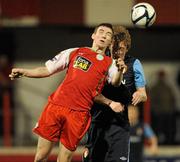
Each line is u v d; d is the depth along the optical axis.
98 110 28.80
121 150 28.69
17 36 62.25
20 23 58.00
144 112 52.75
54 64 27.98
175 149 52.59
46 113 27.59
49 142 27.52
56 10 58.22
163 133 56.44
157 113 56.66
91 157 29.08
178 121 57.91
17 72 27.75
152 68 62.88
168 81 62.78
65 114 27.39
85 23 58.28
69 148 27.55
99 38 27.86
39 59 62.50
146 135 43.62
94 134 28.98
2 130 56.03
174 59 63.19
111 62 27.72
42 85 62.97
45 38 62.34
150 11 28.95
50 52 62.41
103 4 58.28
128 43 28.25
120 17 58.38
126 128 28.84
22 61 62.44
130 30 60.41
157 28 60.25
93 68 27.59
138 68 28.45
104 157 28.88
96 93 27.62
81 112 27.47
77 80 27.52
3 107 55.59
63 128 27.56
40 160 27.72
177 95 62.72
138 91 28.17
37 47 62.41
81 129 27.52
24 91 62.28
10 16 57.81
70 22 58.22
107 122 28.80
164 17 58.12
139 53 62.97
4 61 60.09
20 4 57.84
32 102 62.44
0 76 58.94
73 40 62.19
